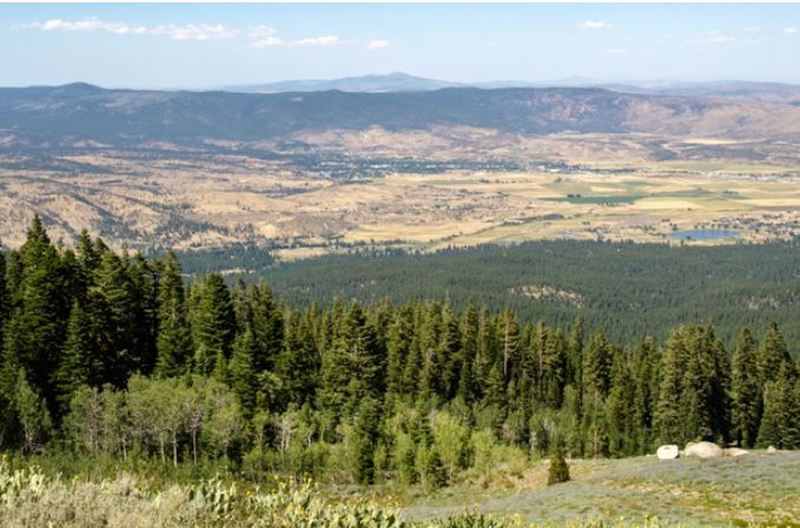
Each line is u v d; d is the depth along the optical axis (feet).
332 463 248.32
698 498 157.89
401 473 247.50
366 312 416.46
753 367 375.45
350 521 51.47
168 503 48.29
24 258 313.12
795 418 342.03
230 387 285.23
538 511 156.87
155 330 327.06
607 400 375.25
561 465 226.79
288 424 262.26
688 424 341.00
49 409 251.80
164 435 230.89
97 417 227.81
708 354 368.07
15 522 43.57
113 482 51.70
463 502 226.79
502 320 422.41
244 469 233.35
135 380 263.90
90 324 275.18
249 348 283.38
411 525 57.21
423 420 276.00
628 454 345.72
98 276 297.94
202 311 321.52
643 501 157.99
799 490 157.07
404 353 372.38
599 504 157.17
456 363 377.09
